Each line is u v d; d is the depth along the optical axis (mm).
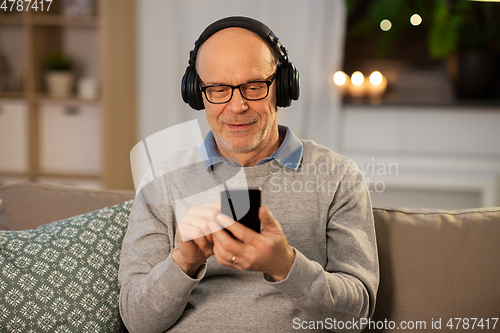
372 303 992
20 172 2969
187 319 1010
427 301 1074
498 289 1058
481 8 2758
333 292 903
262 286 1046
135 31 3047
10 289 1034
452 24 2715
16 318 1022
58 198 1312
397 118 2973
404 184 2865
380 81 2889
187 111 3088
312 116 2965
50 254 1091
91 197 1304
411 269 1101
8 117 2932
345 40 3012
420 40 2934
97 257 1111
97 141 3037
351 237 1024
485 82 2811
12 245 1099
